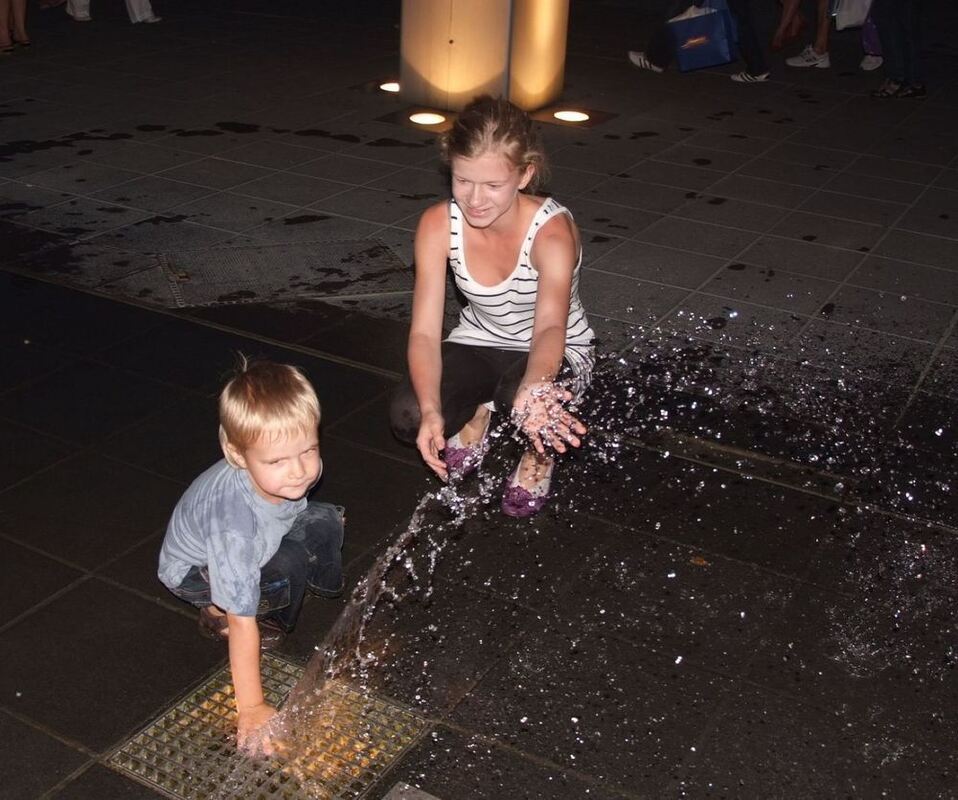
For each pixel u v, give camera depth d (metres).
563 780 2.75
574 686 3.07
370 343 5.05
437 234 3.45
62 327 5.05
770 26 13.08
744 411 4.58
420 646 3.20
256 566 2.79
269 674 3.06
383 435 4.30
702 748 2.87
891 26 9.65
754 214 6.89
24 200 6.64
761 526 3.83
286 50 10.84
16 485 3.86
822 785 2.78
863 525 3.86
